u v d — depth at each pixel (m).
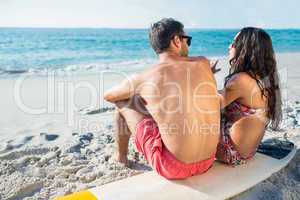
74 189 2.69
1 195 2.58
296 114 4.93
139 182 2.51
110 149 3.57
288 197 2.59
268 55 2.65
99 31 32.19
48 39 21.86
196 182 2.51
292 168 3.08
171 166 2.42
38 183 2.77
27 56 15.32
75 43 21.19
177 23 2.49
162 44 2.45
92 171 3.02
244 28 2.73
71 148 3.59
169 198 2.30
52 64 12.95
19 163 3.12
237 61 2.71
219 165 2.80
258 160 2.95
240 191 2.49
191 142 2.35
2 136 4.06
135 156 3.32
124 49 19.61
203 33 35.75
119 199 2.27
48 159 3.25
